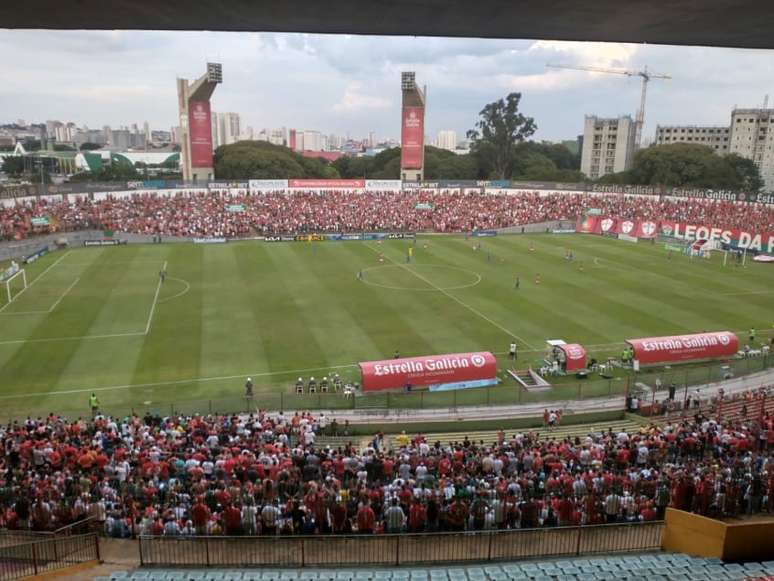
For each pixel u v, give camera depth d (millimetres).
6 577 17188
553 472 24781
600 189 128625
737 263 87875
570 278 76938
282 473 24359
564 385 42844
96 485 23719
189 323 57719
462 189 134250
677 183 160375
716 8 17531
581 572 16938
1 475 24688
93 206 107375
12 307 62000
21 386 43719
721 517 21438
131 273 77688
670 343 48750
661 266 85000
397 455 28625
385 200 127125
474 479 24328
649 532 20531
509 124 186875
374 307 63312
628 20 19016
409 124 139625
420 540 19781
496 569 17266
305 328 56625
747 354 49688
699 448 29188
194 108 132500
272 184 126375
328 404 40938
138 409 39594
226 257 89125
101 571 17797
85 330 55344
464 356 44625
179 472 25656
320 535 18672
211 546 19422
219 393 43219
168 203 115188
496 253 93812
